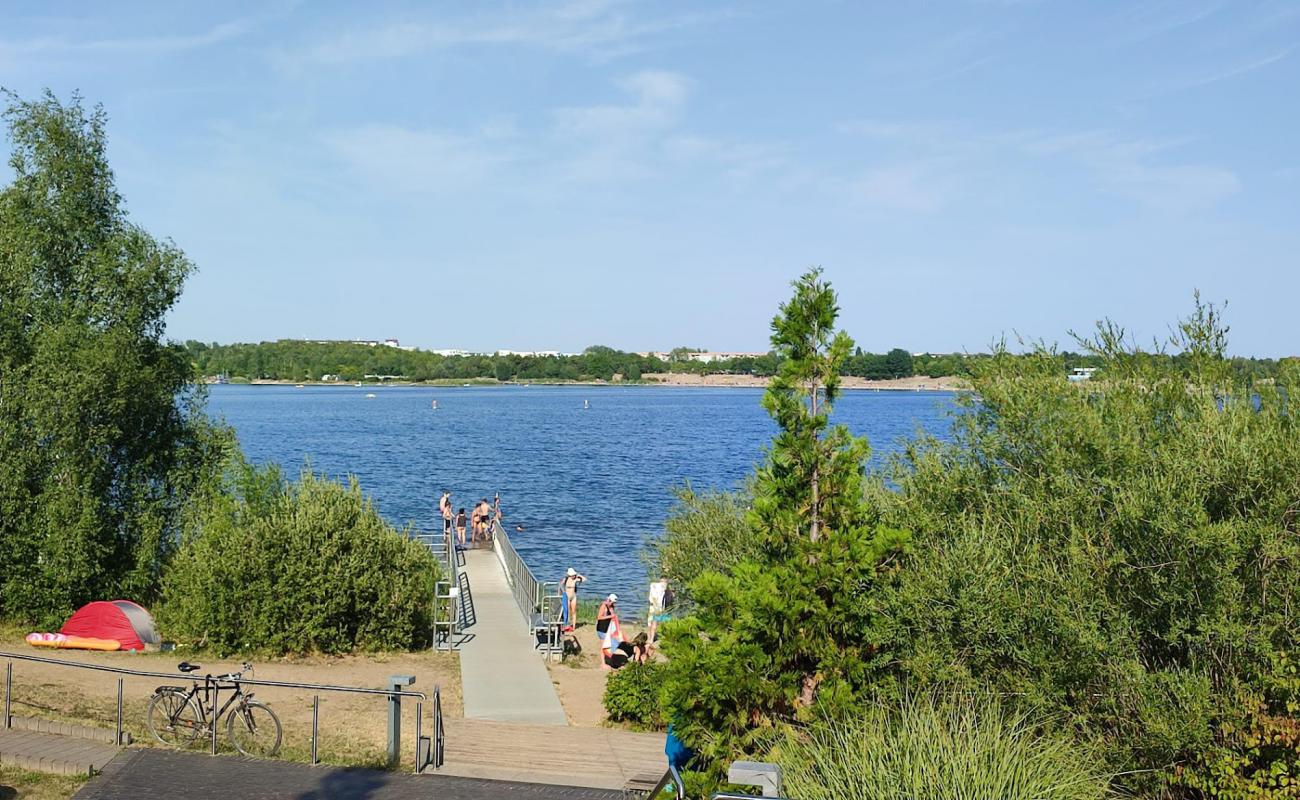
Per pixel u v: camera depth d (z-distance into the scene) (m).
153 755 14.47
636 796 12.98
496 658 24.02
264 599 24.39
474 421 170.00
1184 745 10.98
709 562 25.05
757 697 12.48
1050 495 13.83
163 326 30.58
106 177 29.97
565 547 49.25
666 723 18.11
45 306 28.30
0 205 28.30
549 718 18.84
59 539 26.33
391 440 122.56
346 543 25.53
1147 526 11.80
